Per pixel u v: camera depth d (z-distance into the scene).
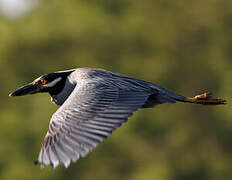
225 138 17.92
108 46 18.64
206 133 17.98
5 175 16.11
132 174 16.86
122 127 16.50
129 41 18.67
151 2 19.53
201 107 17.89
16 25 18.98
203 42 19.45
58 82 7.14
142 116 17.14
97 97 5.48
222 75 18.59
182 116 17.86
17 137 16.52
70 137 4.91
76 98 5.49
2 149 16.34
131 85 6.19
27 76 18.55
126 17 19.11
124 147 16.81
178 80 18.92
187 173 17.41
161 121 17.33
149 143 17.38
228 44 19.25
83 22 18.39
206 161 17.83
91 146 4.76
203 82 18.89
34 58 18.66
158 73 18.28
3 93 18.28
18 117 16.98
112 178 16.64
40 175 16.08
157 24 19.14
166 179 16.70
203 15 19.27
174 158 17.44
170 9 19.44
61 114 5.25
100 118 5.07
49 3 19.59
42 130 16.47
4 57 18.36
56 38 18.28
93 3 19.27
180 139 17.55
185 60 19.09
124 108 5.27
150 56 18.80
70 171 16.44
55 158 4.74
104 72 6.50
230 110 17.78
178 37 19.33
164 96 6.54
